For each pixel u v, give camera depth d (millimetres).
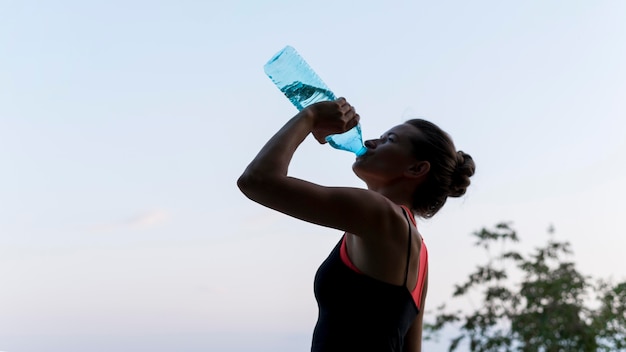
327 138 1560
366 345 1250
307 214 1238
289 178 1235
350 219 1249
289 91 1596
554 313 5777
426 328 6039
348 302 1279
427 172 1530
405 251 1319
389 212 1299
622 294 5781
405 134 1556
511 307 5934
